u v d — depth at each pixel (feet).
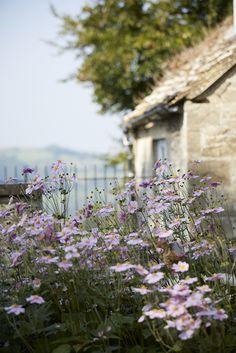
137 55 63.67
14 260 13.55
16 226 14.05
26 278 14.48
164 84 38.75
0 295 13.91
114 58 62.49
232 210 27.99
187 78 32.65
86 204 16.46
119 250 14.65
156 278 11.87
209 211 15.28
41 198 17.39
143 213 16.34
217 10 61.87
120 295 14.03
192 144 29.04
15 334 13.21
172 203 16.63
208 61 32.32
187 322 11.16
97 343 13.30
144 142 39.73
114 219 16.42
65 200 15.89
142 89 63.26
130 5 62.54
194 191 17.04
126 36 62.39
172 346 12.71
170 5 62.39
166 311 11.89
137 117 35.88
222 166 28.76
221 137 28.84
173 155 32.99
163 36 61.36
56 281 14.16
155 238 15.07
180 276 14.94
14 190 19.89
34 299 12.10
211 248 14.52
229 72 28.91
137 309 14.19
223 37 37.76
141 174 40.45
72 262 13.66
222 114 28.94
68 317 13.67
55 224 14.98
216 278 12.55
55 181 15.72
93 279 14.43
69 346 12.75
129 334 13.53
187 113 29.09
